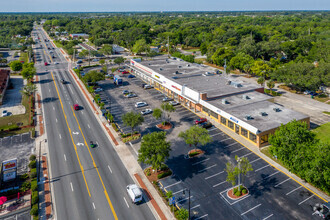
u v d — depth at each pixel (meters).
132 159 55.41
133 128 69.31
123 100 91.00
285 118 64.50
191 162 53.94
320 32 198.50
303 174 43.59
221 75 103.38
